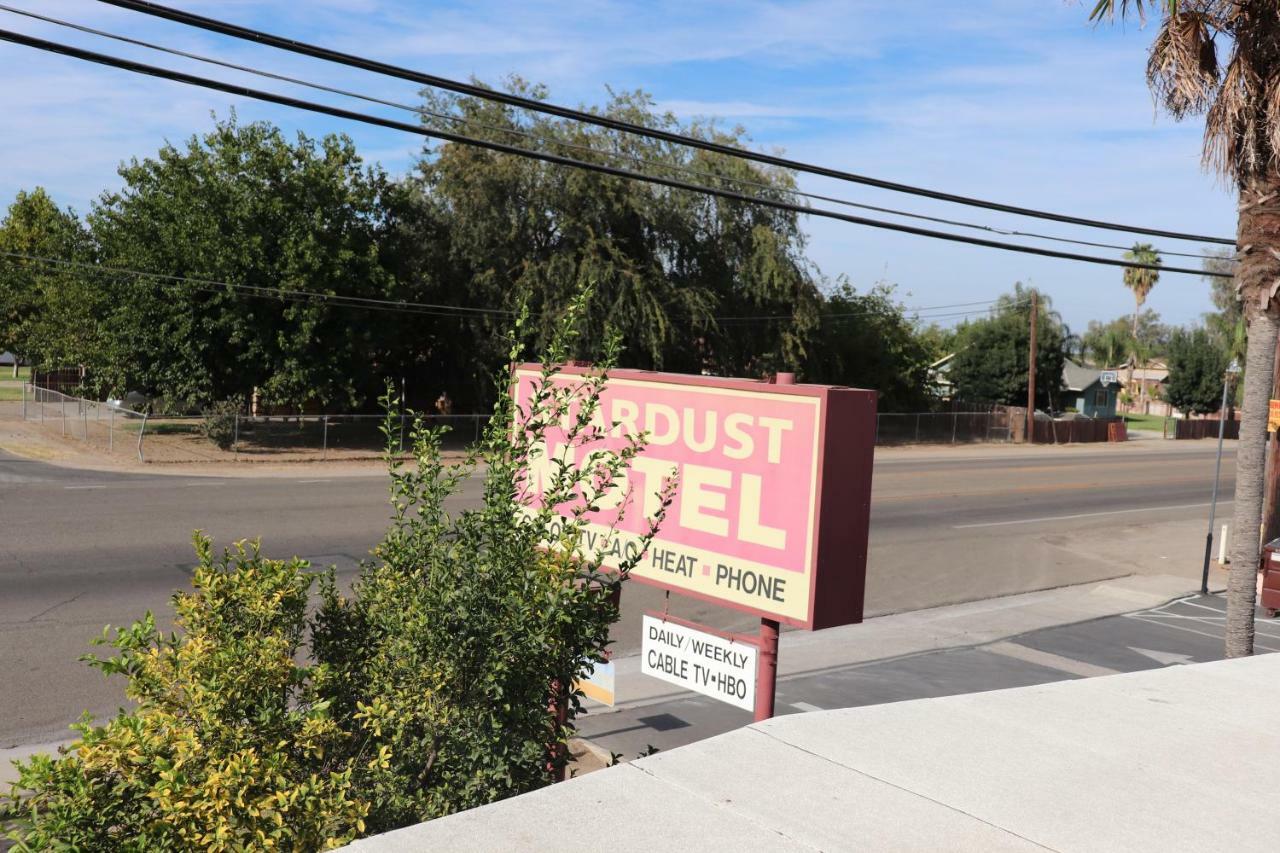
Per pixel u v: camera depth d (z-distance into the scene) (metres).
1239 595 11.30
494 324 38.78
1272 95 10.66
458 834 3.02
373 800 4.20
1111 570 20.17
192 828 3.50
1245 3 10.68
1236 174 11.45
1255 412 11.19
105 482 24.06
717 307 42.69
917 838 3.21
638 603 15.07
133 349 33.97
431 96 39.09
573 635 4.85
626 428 7.82
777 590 6.75
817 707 10.70
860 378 52.78
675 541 7.45
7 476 24.38
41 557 14.73
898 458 43.25
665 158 41.09
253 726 3.99
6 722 8.64
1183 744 4.40
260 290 32.84
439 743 4.46
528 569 4.71
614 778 3.55
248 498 21.89
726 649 7.18
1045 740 4.34
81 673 9.94
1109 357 107.06
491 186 38.16
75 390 43.62
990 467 40.22
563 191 39.31
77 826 3.57
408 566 4.87
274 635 4.55
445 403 43.91
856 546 6.68
